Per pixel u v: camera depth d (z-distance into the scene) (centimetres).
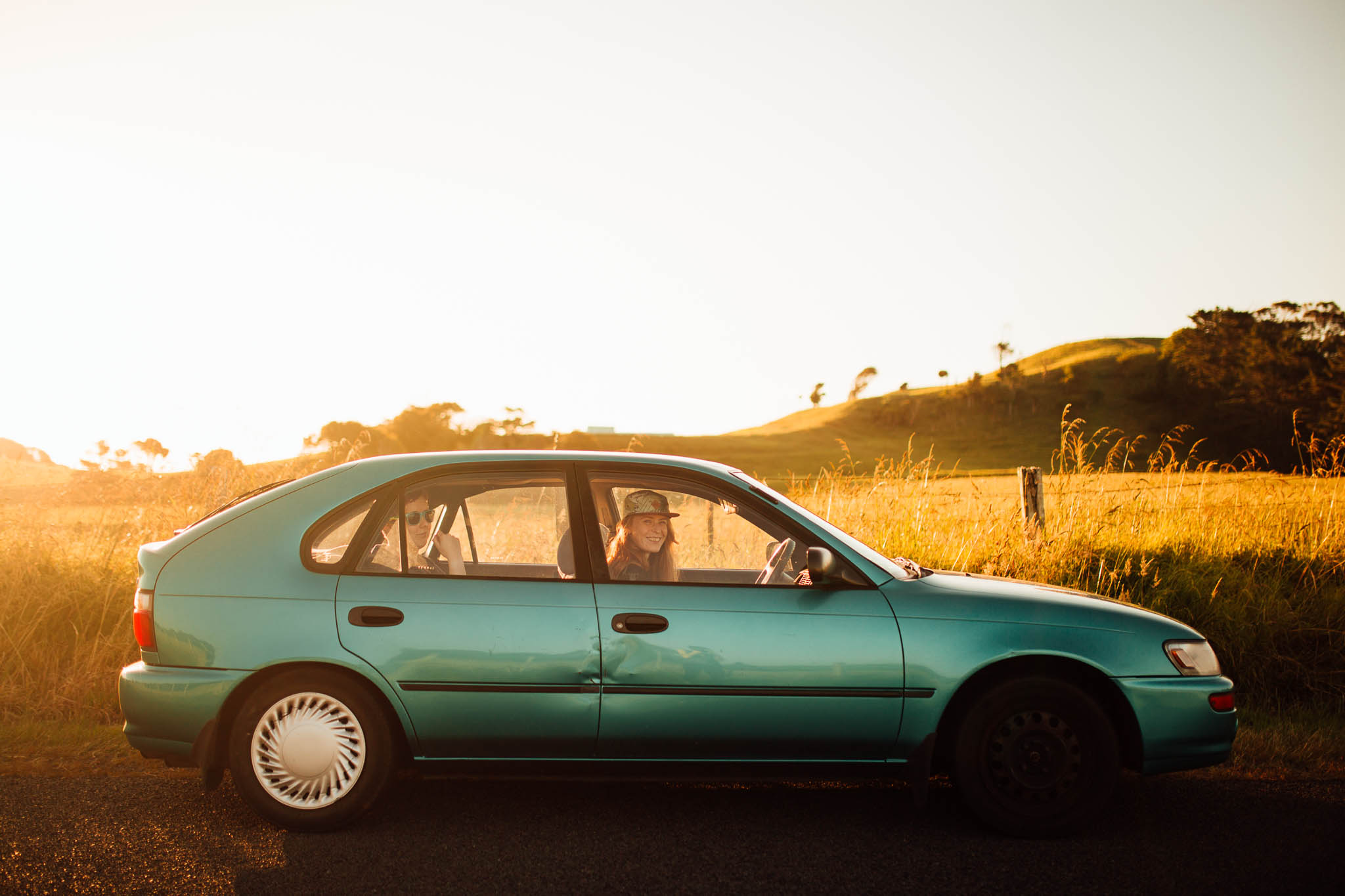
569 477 413
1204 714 383
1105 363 13538
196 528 406
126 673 384
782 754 383
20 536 734
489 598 383
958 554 788
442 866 347
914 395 15038
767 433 13925
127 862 348
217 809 409
